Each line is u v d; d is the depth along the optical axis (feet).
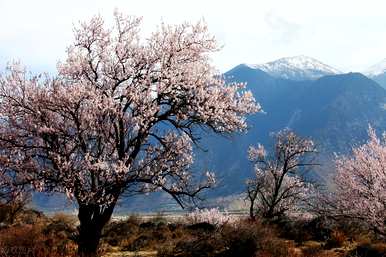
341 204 81.10
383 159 74.54
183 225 113.70
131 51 68.13
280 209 144.05
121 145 63.41
